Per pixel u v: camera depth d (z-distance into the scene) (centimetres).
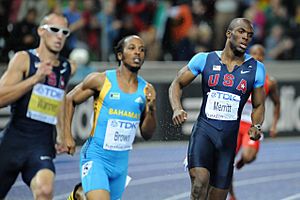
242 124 3130
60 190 3356
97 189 2095
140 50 2162
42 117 2020
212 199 2384
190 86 4891
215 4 5175
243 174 3950
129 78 2188
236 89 2341
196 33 5066
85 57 4500
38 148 2011
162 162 4228
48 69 1931
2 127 4272
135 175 3819
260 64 2375
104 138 2173
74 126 4475
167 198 3216
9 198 3125
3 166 2008
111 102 2172
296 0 5788
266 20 5469
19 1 4619
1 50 4347
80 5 4797
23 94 1934
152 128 2236
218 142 2341
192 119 4900
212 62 2356
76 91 2208
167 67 4878
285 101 5203
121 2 4947
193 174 2309
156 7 5056
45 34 2017
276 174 3972
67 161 4172
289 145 5031
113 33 4834
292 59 5534
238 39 2312
